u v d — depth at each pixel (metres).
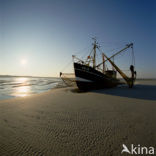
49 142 3.37
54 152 2.89
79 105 8.03
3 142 3.42
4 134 3.94
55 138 3.59
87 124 4.64
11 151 2.97
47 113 6.32
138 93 14.01
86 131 4.01
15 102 9.84
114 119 5.13
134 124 4.53
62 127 4.41
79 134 3.81
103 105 7.88
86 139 3.47
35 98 11.77
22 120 5.30
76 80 18.16
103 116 5.58
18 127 4.50
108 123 4.68
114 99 10.12
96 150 2.93
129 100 9.59
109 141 3.34
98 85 19.86
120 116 5.53
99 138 3.51
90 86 18.69
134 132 3.85
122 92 15.09
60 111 6.64
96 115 5.76
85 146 3.12
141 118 5.20
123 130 4.02
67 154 2.80
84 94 13.89
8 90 22.55
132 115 5.64
